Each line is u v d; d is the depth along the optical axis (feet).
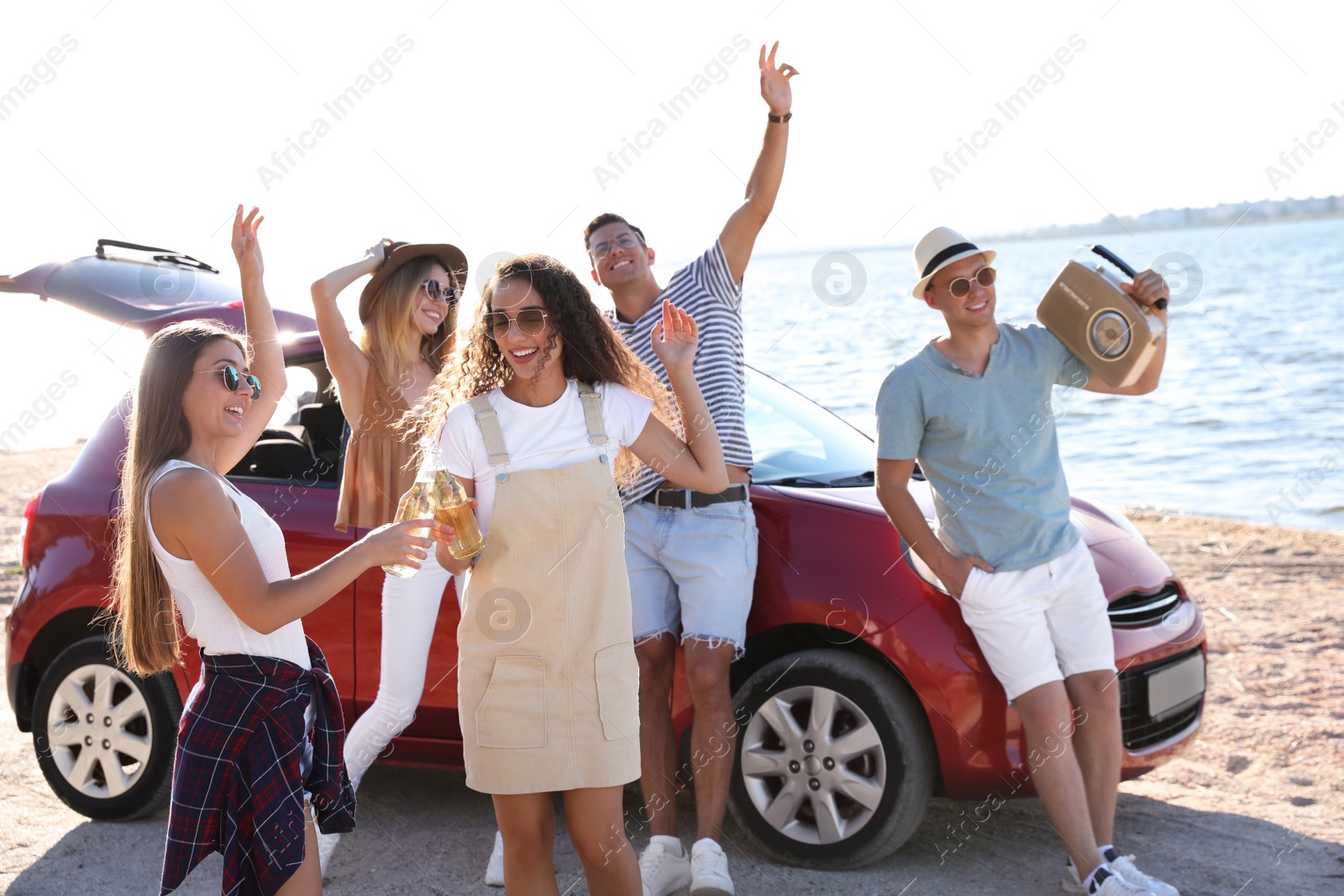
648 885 11.04
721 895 10.77
